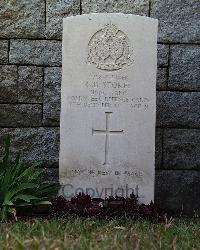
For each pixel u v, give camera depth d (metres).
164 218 1.91
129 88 1.99
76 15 2.10
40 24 2.25
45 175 2.24
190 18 2.26
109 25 1.99
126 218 1.83
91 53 1.99
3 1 2.25
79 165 1.98
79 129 1.98
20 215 1.92
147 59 1.99
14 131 2.25
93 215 1.88
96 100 1.99
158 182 2.26
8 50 2.25
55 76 2.26
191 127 2.27
